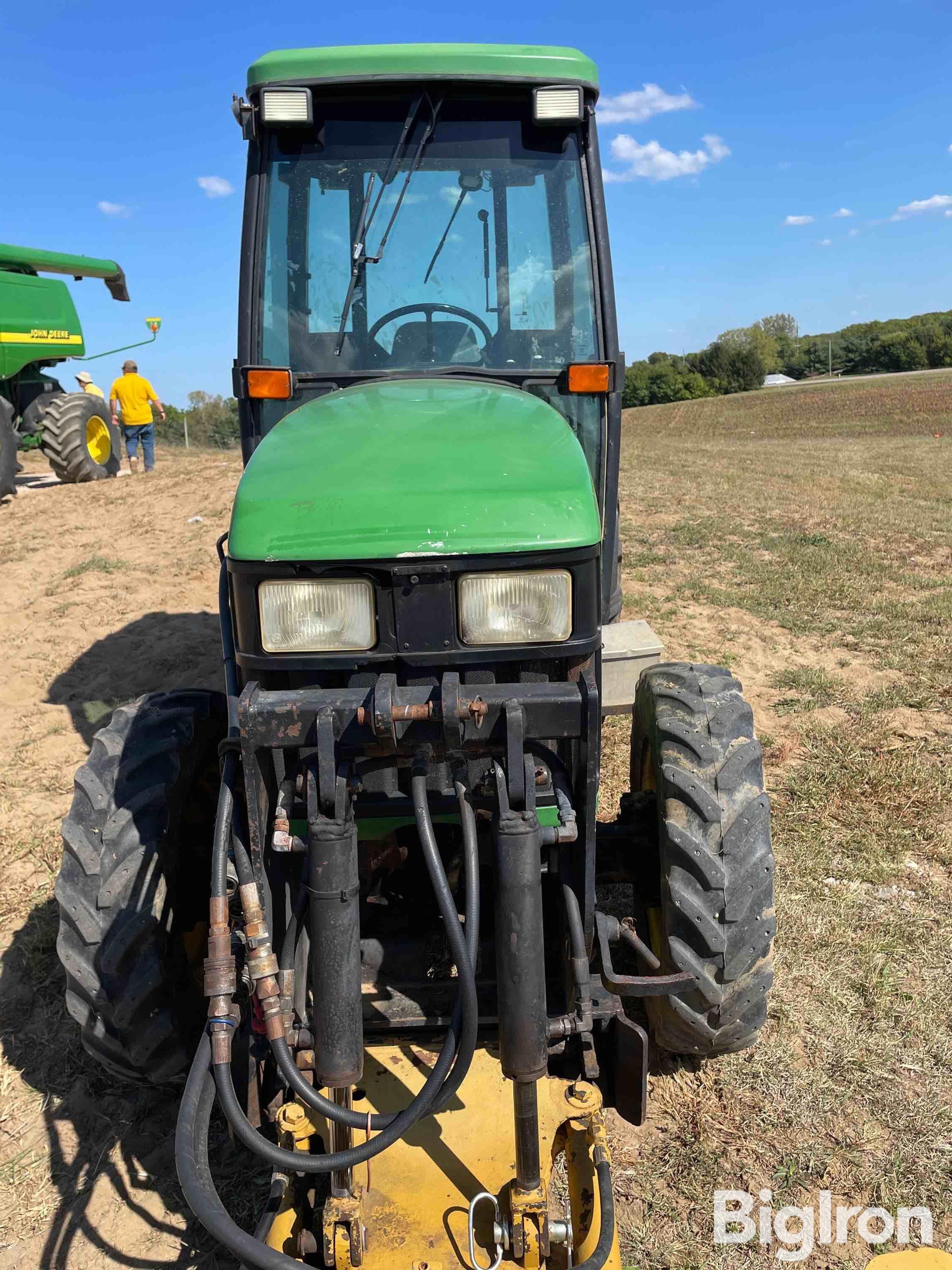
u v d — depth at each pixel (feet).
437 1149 7.39
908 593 25.79
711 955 8.40
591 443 10.80
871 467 55.06
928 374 206.59
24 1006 11.42
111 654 22.71
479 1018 8.11
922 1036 10.10
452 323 10.68
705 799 8.51
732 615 24.04
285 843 6.59
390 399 9.32
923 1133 8.99
